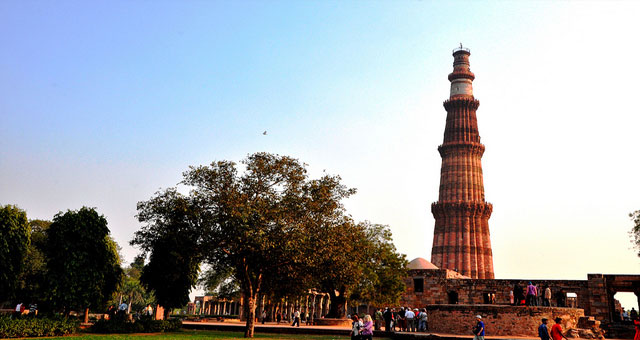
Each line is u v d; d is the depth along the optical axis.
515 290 47.78
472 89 135.25
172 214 40.12
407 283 78.88
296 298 66.38
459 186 121.69
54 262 43.34
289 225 39.88
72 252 43.22
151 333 43.38
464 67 135.88
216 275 50.75
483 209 118.94
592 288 66.12
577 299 67.38
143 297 133.50
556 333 26.06
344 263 44.22
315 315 101.19
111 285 50.94
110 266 49.53
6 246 40.28
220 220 39.03
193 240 40.25
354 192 44.41
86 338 34.03
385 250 69.88
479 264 115.38
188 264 48.25
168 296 51.47
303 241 39.09
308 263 40.72
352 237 44.31
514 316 43.44
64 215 44.44
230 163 41.28
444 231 119.81
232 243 39.59
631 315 65.06
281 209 39.91
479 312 44.59
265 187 41.19
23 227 42.06
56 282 42.59
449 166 124.69
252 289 43.53
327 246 41.12
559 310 44.12
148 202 40.75
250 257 42.25
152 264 51.50
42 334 35.81
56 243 43.66
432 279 77.62
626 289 65.38
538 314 43.16
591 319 47.19
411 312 49.56
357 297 70.19
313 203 41.09
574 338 42.62
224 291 60.31
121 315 46.84
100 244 45.06
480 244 117.00
